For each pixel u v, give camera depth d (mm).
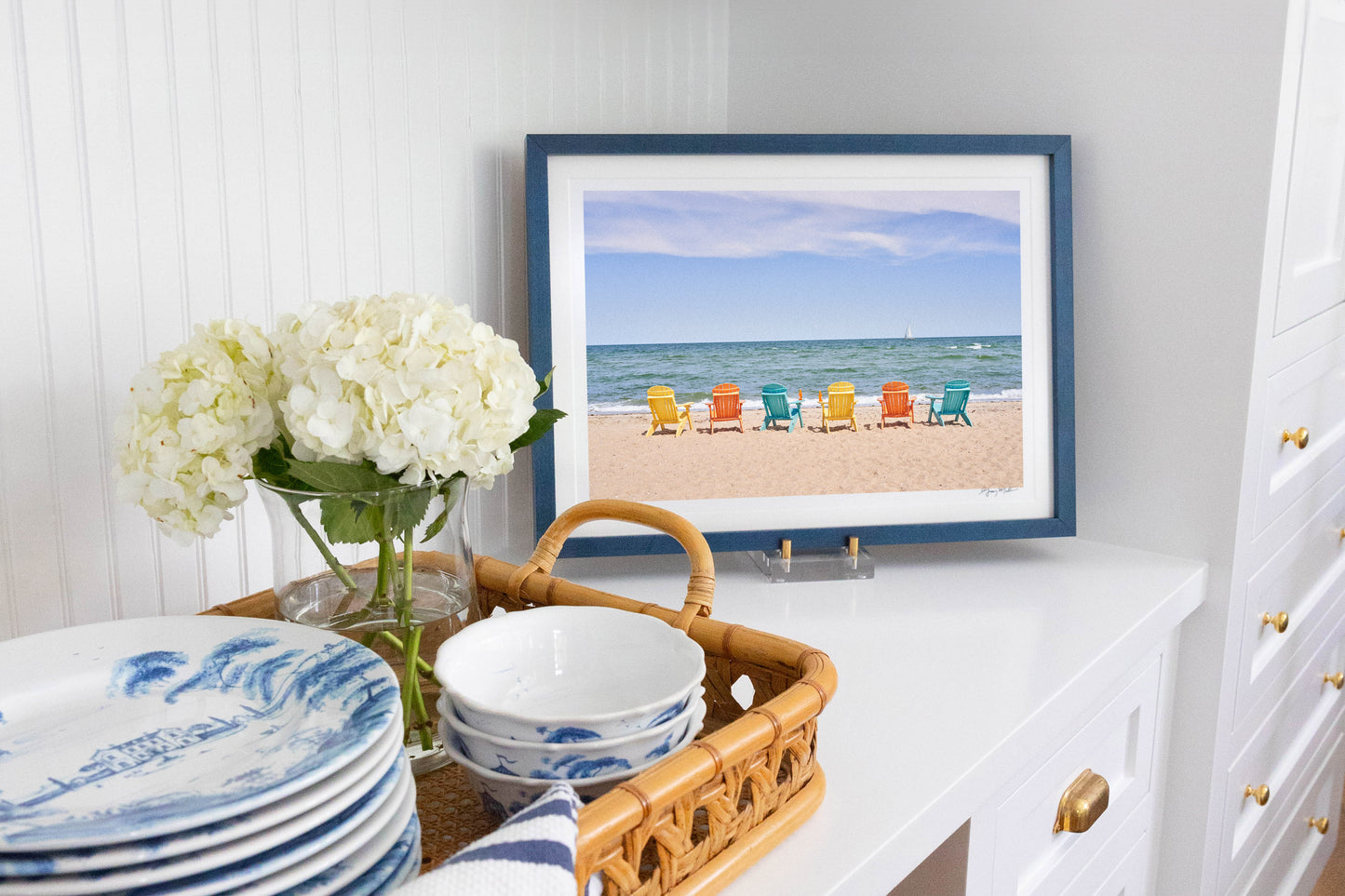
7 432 764
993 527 1153
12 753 501
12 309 756
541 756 567
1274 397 1173
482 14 1104
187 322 868
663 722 587
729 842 577
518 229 1180
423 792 662
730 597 1076
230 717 537
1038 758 882
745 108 1412
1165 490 1184
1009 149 1130
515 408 629
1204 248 1108
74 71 771
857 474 1146
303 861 433
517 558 1203
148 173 826
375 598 644
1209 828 1209
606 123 1262
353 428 592
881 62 1333
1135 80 1136
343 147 978
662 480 1114
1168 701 1184
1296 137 1087
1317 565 1473
